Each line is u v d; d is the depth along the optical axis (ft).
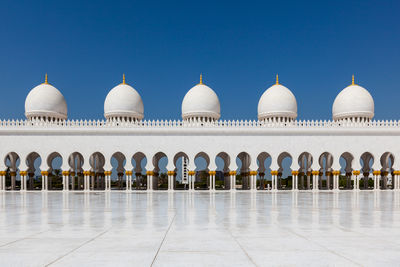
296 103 168.04
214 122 152.97
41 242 28.14
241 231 33.60
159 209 58.08
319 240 28.81
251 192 135.85
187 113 166.81
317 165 145.89
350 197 95.76
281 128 146.82
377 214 49.34
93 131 145.38
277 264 21.15
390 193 122.11
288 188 180.14
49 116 163.02
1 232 33.30
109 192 135.54
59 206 65.05
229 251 24.75
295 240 28.84
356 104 162.40
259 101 173.58
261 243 27.58
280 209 57.67
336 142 147.13
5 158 144.25
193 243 27.63
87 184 144.66
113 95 165.48
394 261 21.81
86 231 33.78
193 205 67.05
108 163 144.36
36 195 111.34
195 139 146.41
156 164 170.50
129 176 144.15
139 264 21.17
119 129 145.79
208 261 21.90
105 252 24.44
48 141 144.97
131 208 60.23
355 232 32.96
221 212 52.54
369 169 166.20
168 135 146.51
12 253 24.21
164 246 26.50
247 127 146.72
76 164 173.78
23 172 142.92
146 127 146.00
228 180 168.96
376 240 28.81
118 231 33.76
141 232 33.09
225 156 170.50
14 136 144.77
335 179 146.30
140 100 169.99
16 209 58.65
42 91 162.91
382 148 146.92
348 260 22.08
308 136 147.23
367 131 147.23
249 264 21.17
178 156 179.42
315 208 59.52
